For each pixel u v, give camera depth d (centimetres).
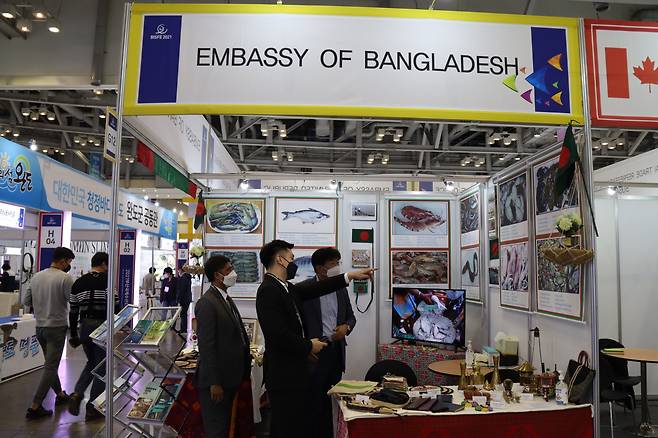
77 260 1251
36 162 723
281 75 287
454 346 502
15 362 631
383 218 578
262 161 1095
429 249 576
